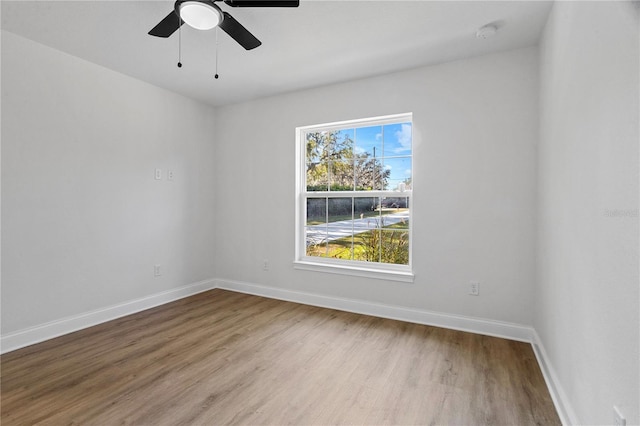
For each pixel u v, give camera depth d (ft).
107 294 10.00
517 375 6.79
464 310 9.23
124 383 6.48
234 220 13.51
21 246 8.11
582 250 4.75
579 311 4.87
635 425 3.19
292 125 12.07
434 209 9.57
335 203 11.71
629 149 3.35
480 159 8.98
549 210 6.87
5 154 7.80
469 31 7.74
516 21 7.29
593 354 4.30
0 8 6.84
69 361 7.36
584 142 4.69
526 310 8.50
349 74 10.32
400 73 10.07
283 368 7.11
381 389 6.31
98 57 9.21
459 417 5.48
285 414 5.56
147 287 11.22
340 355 7.72
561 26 5.95
